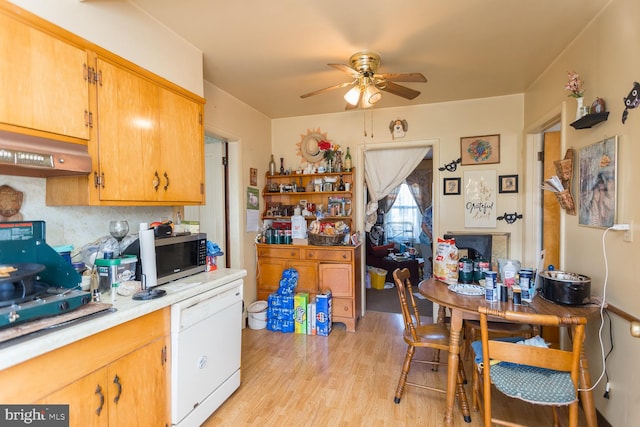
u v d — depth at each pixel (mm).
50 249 1360
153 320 1569
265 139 4059
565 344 2385
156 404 1582
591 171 1963
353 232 3820
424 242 6574
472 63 2596
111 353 1352
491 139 3420
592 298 1877
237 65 2621
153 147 1877
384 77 2266
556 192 2340
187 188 2145
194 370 1784
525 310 1715
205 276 2098
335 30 2109
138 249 1766
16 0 1280
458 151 3545
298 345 3018
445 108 3584
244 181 3566
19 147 1188
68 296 1268
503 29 2092
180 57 2154
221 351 2025
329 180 3846
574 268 2197
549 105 2645
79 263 1604
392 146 3775
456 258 2318
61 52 1394
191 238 2094
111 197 1616
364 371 2531
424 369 2568
